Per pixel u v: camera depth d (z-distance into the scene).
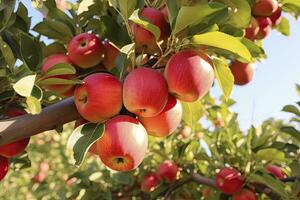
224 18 0.95
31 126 0.90
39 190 3.15
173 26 0.92
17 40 1.09
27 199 3.21
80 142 0.85
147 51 0.98
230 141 1.73
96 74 0.91
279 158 1.53
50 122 0.91
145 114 0.88
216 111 2.07
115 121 0.88
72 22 1.13
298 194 1.45
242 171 1.58
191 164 1.83
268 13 1.24
